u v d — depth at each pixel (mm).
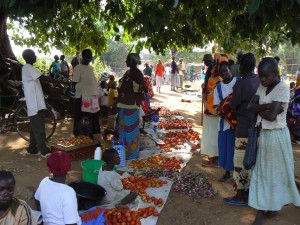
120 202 4410
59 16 9828
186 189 5109
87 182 4414
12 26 13242
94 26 10453
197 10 6984
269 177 3891
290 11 4992
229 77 5281
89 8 9477
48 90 10781
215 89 5402
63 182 3125
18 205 2605
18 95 8289
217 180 5602
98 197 4207
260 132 3920
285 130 3859
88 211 3787
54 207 3010
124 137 6422
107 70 25797
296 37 6012
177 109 13164
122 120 6414
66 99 10930
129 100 6324
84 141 6496
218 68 5504
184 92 19359
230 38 8945
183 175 5391
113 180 4391
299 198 3928
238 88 4410
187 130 8953
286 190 3951
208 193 4953
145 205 4559
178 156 6691
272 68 3691
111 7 6352
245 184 4621
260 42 8695
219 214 4473
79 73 7234
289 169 3877
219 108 4984
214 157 6207
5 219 2533
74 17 10109
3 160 6336
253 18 5023
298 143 8094
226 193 5094
